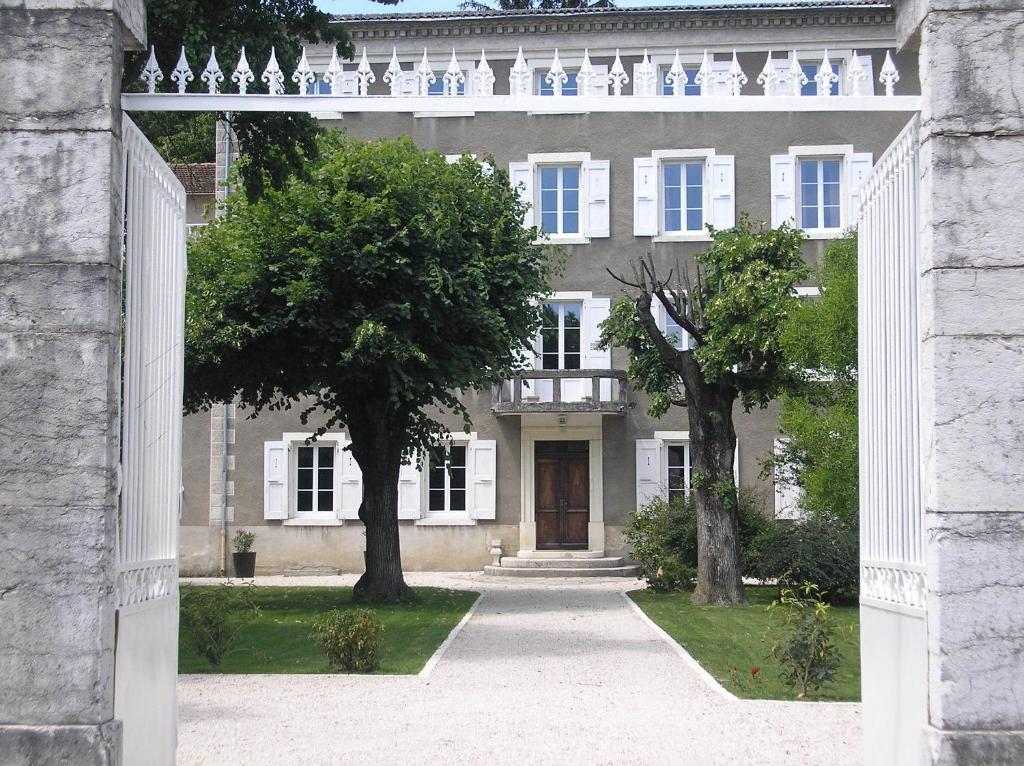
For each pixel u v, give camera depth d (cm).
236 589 1475
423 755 888
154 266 752
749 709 1083
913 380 706
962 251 661
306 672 1324
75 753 631
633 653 1481
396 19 3041
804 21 3064
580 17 3053
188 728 995
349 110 722
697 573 2300
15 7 674
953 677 643
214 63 743
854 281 1866
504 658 1435
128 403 700
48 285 660
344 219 1995
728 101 728
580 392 3048
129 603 699
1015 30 669
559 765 854
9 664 642
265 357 2111
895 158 745
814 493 1806
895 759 716
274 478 3069
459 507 3080
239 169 1850
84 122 668
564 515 3067
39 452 652
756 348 2066
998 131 666
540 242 3064
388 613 1966
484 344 2116
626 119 3081
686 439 3028
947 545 648
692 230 3077
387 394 2180
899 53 739
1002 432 652
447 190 2108
